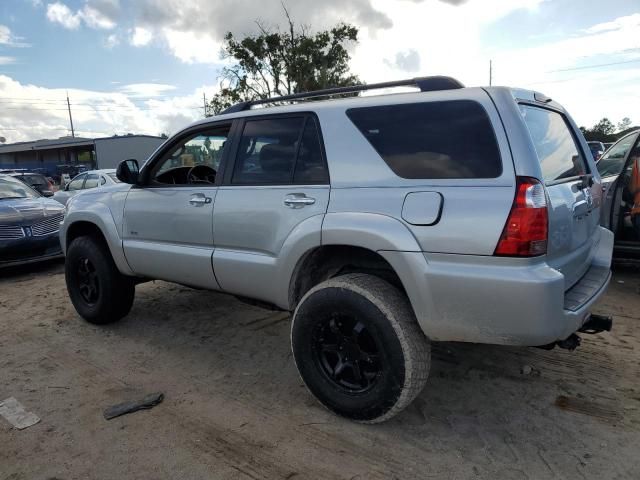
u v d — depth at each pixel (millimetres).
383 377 2680
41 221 7262
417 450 2662
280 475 2490
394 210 2633
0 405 3215
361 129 2871
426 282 2510
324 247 2955
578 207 2850
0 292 6168
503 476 2443
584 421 2887
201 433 2865
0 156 64812
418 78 2867
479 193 2420
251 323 4652
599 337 4074
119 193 4234
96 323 4652
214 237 3479
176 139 3926
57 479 2490
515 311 2332
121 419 3023
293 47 30469
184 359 3898
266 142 3297
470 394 3225
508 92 2564
